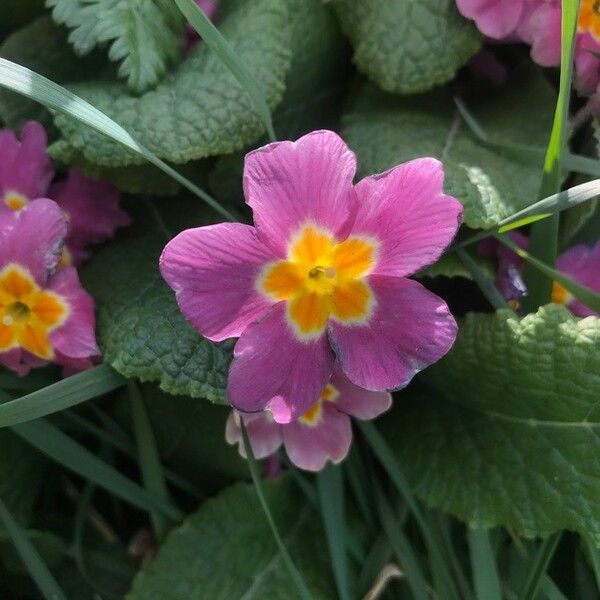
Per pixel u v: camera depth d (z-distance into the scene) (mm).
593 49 125
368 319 104
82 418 130
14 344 121
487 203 117
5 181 125
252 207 94
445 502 125
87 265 132
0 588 138
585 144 132
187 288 95
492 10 122
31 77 101
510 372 116
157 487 128
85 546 135
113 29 116
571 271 127
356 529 132
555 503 116
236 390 100
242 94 116
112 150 114
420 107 134
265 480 135
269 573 129
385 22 124
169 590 126
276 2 121
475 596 122
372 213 99
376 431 126
